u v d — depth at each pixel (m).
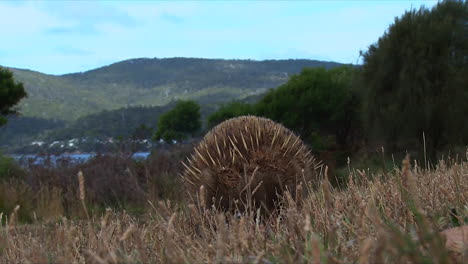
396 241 1.73
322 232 2.77
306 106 25.78
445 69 13.92
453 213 3.09
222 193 3.85
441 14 15.26
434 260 1.80
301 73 31.39
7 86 28.48
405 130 13.83
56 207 10.19
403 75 14.12
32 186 12.64
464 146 12.62
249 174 3.80
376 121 14.77
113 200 11.76
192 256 2.66
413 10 15.50
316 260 1.70
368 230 2.50
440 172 4.26
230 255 2.35
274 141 4.02
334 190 4.21
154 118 173.88
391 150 14.07
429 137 13.62
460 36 14.25
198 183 4.02
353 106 25.31
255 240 2.65
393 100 14.62
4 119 28.94
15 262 3.12
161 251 2.75
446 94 13.58
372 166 10.56
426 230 1.89
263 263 2.08
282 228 3.21
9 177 14.02
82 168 13.10
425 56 14.16
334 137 28.34
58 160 13.81
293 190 3.83
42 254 2.60
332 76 29.62
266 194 3.76
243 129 4.18
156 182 12.25
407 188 3.10
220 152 3.98
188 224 3.83
